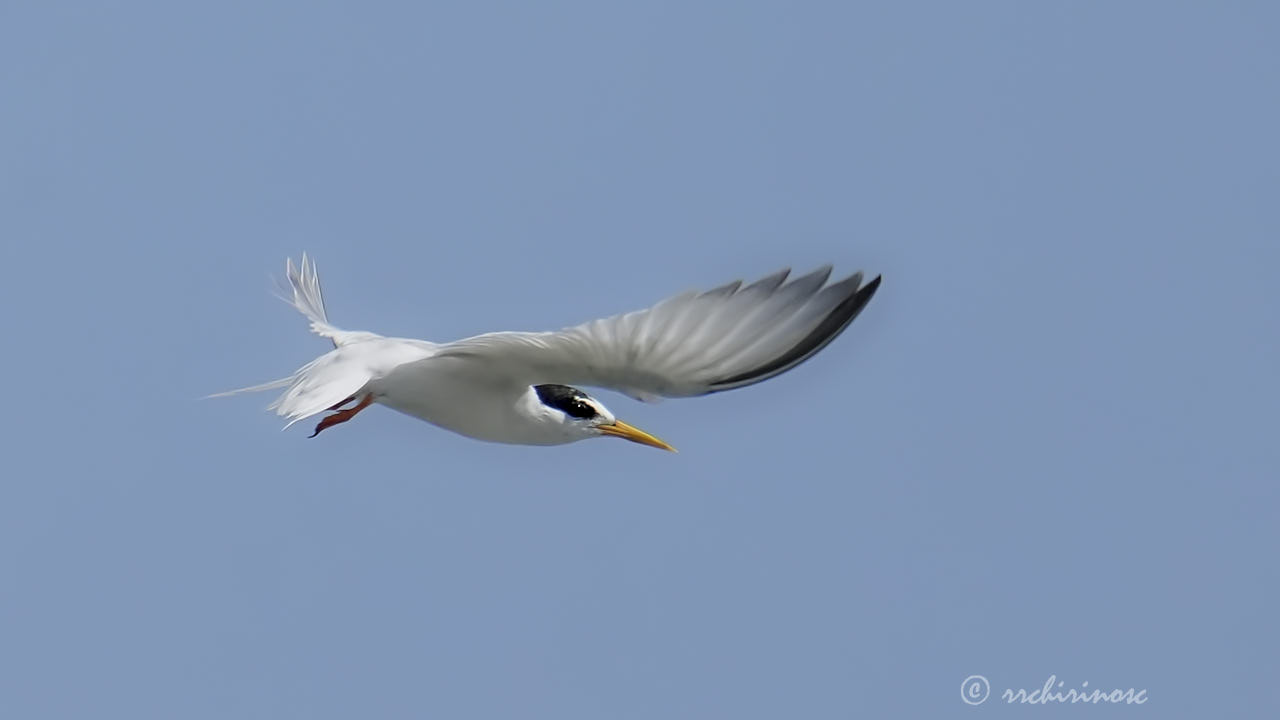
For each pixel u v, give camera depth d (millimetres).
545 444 14922
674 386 13086
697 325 12625
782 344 12781
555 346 12781
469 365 13789
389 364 13969
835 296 12688
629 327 12531
